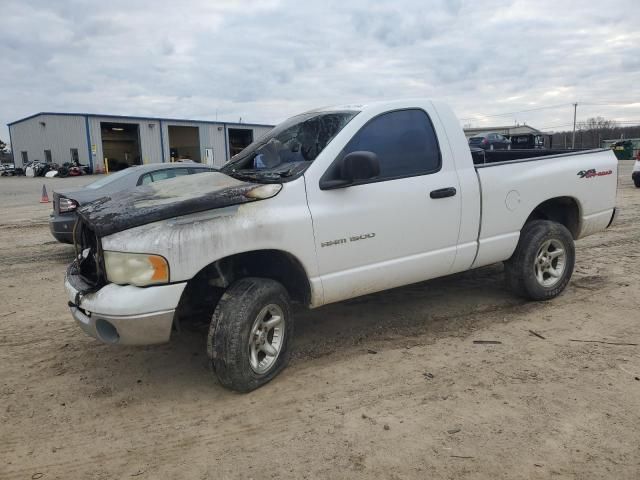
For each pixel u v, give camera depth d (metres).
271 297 3.83
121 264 3.42
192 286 3.89
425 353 4.39
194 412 3.60
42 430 3.44
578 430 3.20
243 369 3.68
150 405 3.73
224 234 3.55
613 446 3.03
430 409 3.50
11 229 12.20
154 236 3.39
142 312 3.38
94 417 3.59
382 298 5.84
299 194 3.88
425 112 4.62
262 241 3.69
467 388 3.76
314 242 3.92
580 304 5.45
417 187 4.42
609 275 6.48
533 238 5.25
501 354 4.32
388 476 2.84
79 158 47.25
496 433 3.19
